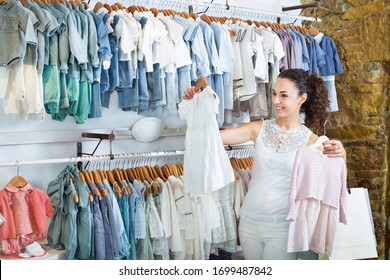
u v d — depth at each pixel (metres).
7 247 2.42
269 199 2.33
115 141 3.15
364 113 3.78
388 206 3.80
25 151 2.79
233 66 3.16
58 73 2.42
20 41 2.23
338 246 2.80
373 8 3.68
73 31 2.38
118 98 2.89
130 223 2.69
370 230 2.88
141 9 2.84
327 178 2.34
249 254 2.45
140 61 2.76
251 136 2.49
